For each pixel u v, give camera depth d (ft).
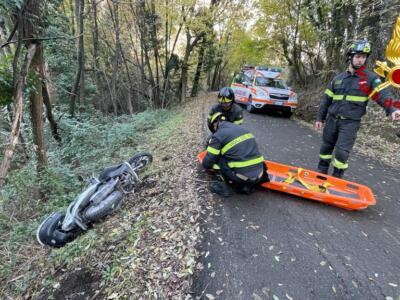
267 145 22.93
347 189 13.39
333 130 13.70
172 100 63.10
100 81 50.47
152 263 9.45
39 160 18.16
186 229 10.80
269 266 9.17
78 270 10.21
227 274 8.81
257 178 12.07
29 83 15.81
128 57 55.57
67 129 30.14
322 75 40.91
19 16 13.37
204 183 14.03
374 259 9.68
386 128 26.94
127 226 11.68
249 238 10.41
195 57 62.80
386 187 15.92
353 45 12.31
